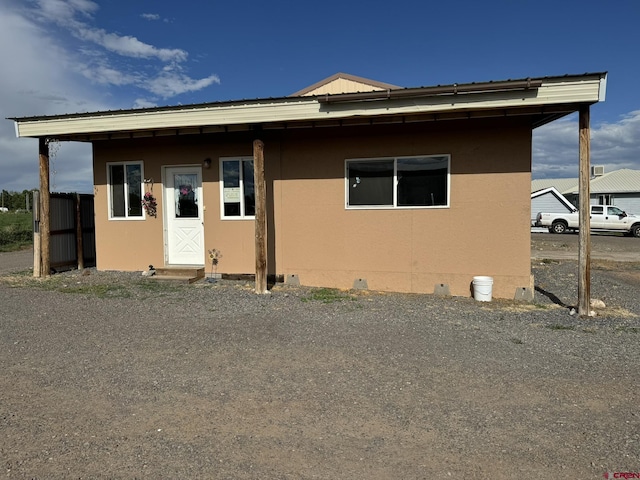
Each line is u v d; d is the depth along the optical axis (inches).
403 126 328.5
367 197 341.1
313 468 110.1
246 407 142.3
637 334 226.1
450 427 130.2
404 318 254.4
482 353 193.9
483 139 315.0
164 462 112.0
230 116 306.3
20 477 105.1
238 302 291.6
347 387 157.4
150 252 398.9
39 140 377.1
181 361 182.2
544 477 106.8
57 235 414.6
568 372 172.2
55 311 265.0
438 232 327.0
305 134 349.4
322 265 351.6
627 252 694.5
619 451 117.5
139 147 394.6
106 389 154.9
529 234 311.0
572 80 248.7
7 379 163.3
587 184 261.6
